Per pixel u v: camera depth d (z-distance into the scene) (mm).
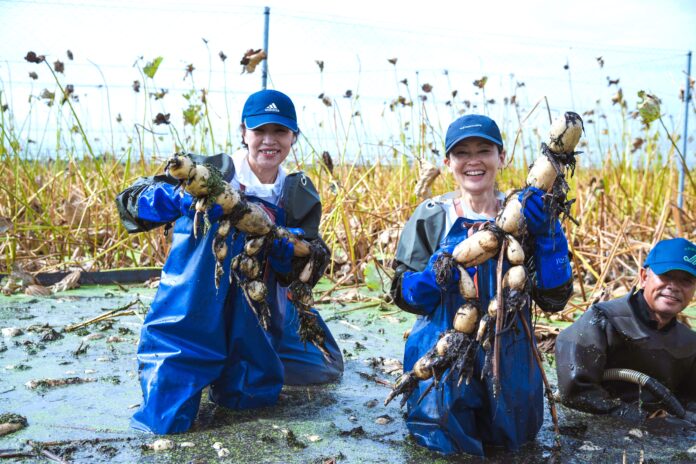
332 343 3830
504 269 2791
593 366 3307
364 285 6227
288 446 2855
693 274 3109
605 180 8148
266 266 3311
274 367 3311
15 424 2967
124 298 5707
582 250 6570
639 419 3230
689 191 8484
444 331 2807
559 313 4910
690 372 3418
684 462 2791
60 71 6566
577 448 2906
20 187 7668
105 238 7184
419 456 2789
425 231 3000
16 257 6680
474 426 2854
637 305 3361
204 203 2850
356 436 2979
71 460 2670
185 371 3061
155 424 2953
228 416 3182
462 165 2980
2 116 7109
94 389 3502
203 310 3109
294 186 3332
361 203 7660
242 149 3439
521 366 2830
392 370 3951
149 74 5469
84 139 6785
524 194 2668
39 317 4980
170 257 3184
